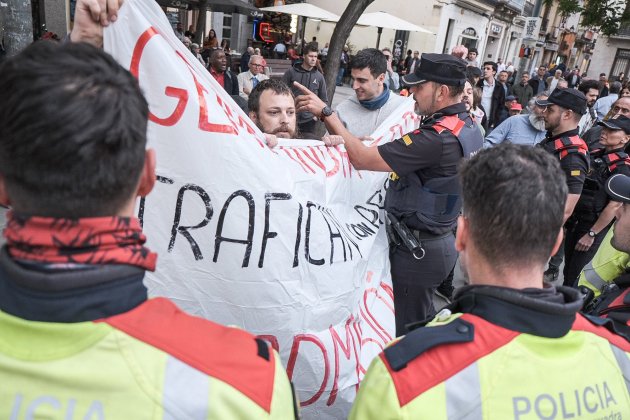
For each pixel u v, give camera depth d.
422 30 12.84
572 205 2.90
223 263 1.46
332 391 1.64
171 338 0.70
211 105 1.41
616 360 0.93
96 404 0.64
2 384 0.64
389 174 2.51
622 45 26.50
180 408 0.66
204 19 11.57
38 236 0.63
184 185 1.42
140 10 1.35
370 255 2.21
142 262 0.69
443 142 2.03
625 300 1.37
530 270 0.89
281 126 2.31
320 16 12.83
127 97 0.65
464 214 0.96
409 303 2.38
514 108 6.23
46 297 0.62
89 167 0.61
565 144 2.93
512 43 30.67
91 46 0.68
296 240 1.55
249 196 1.46
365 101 3.22
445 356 0.85
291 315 1.54
